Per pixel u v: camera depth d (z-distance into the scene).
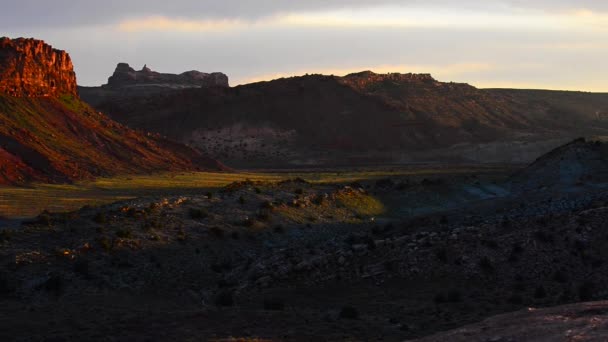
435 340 27.80
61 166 138.00
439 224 74.81
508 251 51.25
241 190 82.25
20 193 111.81
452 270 49.94
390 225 77.69
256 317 37.03
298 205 81.00
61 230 58.62
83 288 49.09
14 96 164.38
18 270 49.88
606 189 93.12
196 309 41.22
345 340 33.31
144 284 51.84
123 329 35.25
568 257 49.88
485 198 100.56
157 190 124.75
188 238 62.16
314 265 52.53
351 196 90.31
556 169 108.19
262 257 59.56
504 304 42.72
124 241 57.22
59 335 34.66
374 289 48.47
